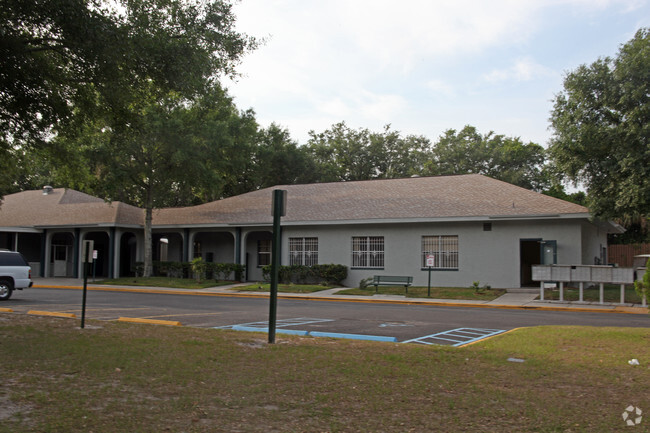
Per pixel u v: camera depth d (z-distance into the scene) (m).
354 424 5.03
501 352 8.78
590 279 19.56
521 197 25.53
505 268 24.48
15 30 11.53
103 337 9.71
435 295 22.69
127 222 33.16
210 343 9.26
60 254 37.34
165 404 5.55
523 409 5.53
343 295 23.36
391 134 61.09
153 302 19.89
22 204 39.38
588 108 21.36
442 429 4.90
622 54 20.86
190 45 13.98
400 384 6.54
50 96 13.25
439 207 26.20
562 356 8.44
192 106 28.81
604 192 21.17
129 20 12.90
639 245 38.16
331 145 61.34
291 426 4.96
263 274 29.34
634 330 11.12
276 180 51.59
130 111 14.84
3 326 10.89
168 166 30.55
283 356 8.21
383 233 27.20
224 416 5.21
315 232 28.89
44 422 4.83
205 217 32.38
